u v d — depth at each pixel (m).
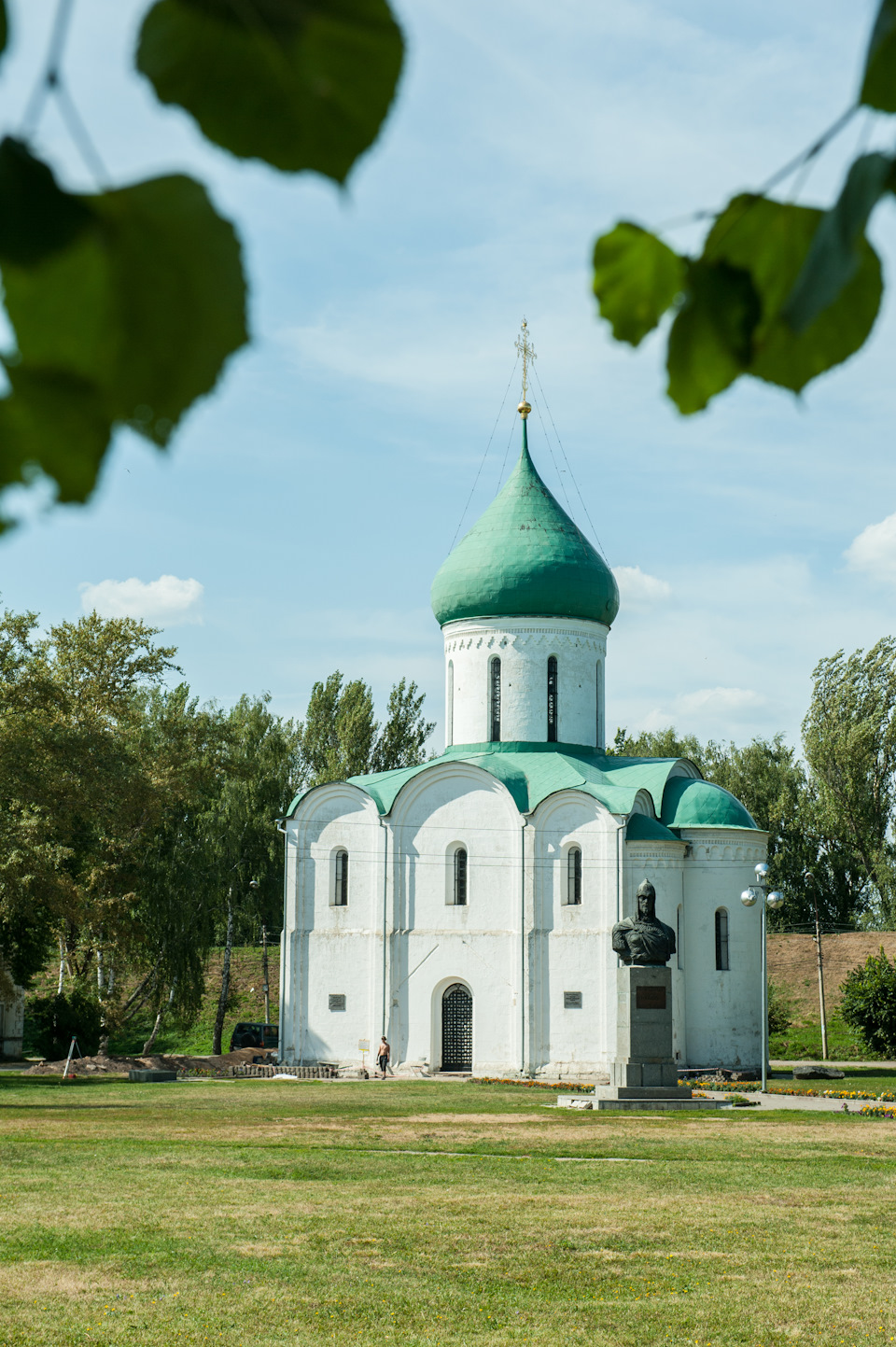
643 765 58.34
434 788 55.66
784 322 1.85
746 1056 53.22
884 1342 13.05
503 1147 27.33
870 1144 28.06
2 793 46.31
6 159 1.49
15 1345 12.66
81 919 47.75
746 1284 15.23
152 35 1.63
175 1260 16.14
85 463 1.56
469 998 54.12
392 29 1.62
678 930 53.16
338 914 56.38
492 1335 13.24
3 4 1.38
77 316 1.58
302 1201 20.20
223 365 1.59
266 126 1.67
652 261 1.97
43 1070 52.91
